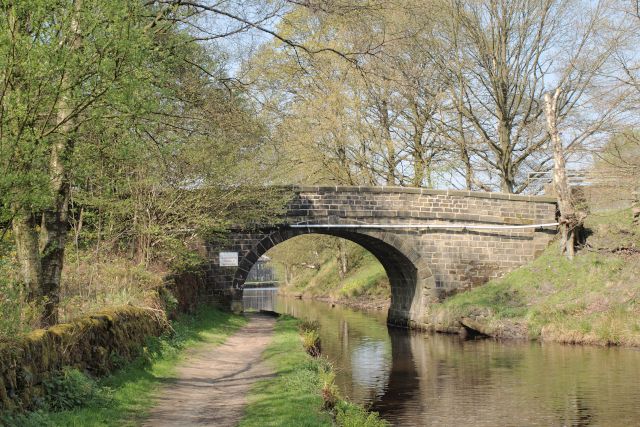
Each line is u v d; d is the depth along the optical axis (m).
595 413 13.77
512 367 19.11
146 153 14.98
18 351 7.89
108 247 17.22
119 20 9.12
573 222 28.12
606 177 29.56
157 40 12.96
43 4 8.28
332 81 31.95
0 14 7.98
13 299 8.25
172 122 16.27
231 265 27.91
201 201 22.19
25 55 8.03
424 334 27.97
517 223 30.17
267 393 11.56
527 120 37.19
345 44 21.81
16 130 8.13
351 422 10.23
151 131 13.12
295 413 9.93
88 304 13.01
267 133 22.41
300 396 11.36
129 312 13.37
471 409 14.38
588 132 34.31
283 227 28.09
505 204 30.12
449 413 14.03
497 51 35.50
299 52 20.73
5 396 7.30
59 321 11.11
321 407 11.01
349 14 16.55
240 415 9.88
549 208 30.58
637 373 17.45
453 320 27.81
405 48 29.94
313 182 36.47
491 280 29.77
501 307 27.17
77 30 8.96
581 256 27.86
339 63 30.33
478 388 16.47
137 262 19.45
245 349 18.39
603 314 23.70
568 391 15.82
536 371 18.36
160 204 19.66
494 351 22.28
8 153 7.86
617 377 17.06
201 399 11.07
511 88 36.06
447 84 36.12
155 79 11.21
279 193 27.50
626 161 28.64
